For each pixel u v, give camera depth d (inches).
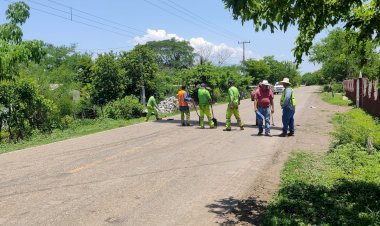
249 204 249.6
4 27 676.7
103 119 973.8
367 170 309.0
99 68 1278.3
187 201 255.6
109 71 1273.4
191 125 703.1
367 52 255.3
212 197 264.2
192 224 216.1
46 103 889.5
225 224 215.8
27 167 369.1
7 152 474.0
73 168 356.8
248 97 1904.5
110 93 1282.0
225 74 1701.5
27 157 427.2
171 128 665.6
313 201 244.8
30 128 863.7
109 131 656.4
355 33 243.4
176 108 1223.5
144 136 572.1
